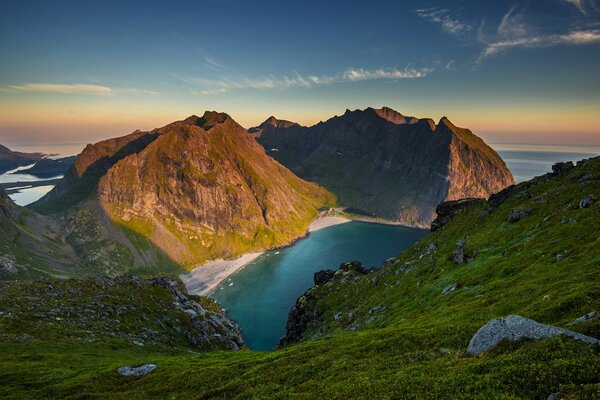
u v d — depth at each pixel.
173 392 49.19
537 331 27.62
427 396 24.70
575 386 19.89
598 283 39.38
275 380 42.91
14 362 67.69
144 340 108.00
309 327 152.12
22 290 113.81
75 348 83.00
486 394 22.20
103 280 144.38
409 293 99.06
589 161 125.31
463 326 41.91
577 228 67.62
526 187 136.75
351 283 172.12
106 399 50.12
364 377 34.19
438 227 168.62
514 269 66.94
